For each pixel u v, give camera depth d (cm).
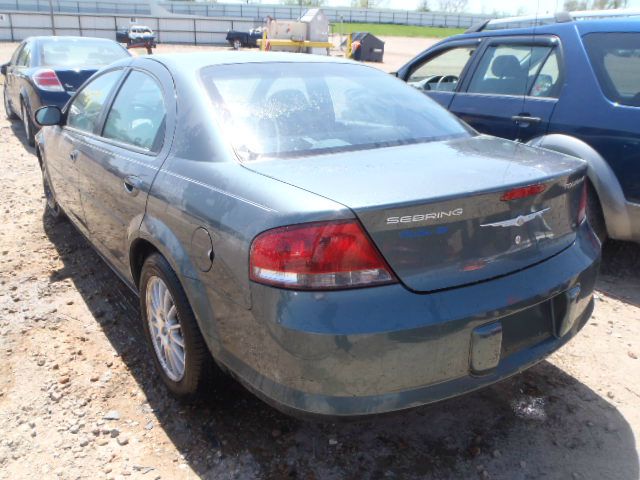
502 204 209
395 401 197
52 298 379
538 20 474
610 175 395
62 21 4409
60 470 233
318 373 191
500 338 209
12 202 587
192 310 243
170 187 250
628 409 274
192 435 254
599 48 414
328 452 245
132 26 4138
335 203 190
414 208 191
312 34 2492
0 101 1363
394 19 7688
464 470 236
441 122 304
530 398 282
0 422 260
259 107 267
